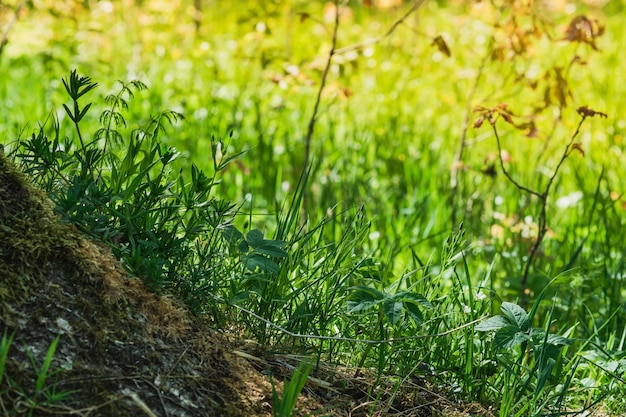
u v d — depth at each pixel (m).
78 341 3.35
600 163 9.70
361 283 4.58
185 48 13.36
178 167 7.98
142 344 3.49
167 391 3.39
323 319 4.20
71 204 3.69
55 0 9.94
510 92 11.70
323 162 8.80
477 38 14.23
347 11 12.03
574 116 11.38
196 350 3.65
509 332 3.93
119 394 3.26
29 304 3.37
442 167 9.16
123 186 4.54
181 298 3.93
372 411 3.74
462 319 4.60
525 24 12.45
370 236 7.00
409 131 10.00
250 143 9.06
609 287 6.33
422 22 17.12
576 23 6.93
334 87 8.03
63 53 12.05
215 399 3.49
